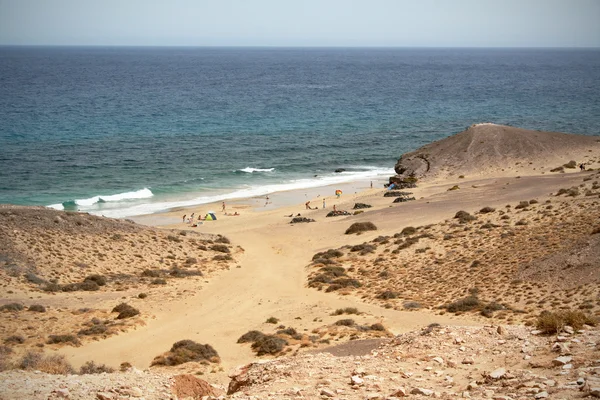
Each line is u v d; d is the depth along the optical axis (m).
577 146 89.00
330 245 52.38
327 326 29.58
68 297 35.00
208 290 39.56
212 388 13.20
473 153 89.44
